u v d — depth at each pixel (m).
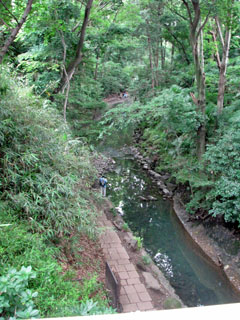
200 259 7.08
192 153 9.41
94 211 5.12
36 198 3.92
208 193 7.37
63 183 4.23
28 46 9.48
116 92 24.84
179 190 10.56
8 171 3.88
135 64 19.88
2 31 5.25
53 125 5.20
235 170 6.35
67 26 7.98
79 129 9.49
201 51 8.41
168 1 12.43
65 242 4.71
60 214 4.04
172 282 6.16
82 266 4.76
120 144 17.59
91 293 4.07
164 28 14.87
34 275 1.96
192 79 13.42
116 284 4.09
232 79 10.12
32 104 5.12
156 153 13.58
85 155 5.40
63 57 8.05
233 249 6.84
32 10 6.33
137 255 6.29
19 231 3.42
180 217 9.04
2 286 1.80
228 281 6.18
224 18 7.48
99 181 9.30
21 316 1.66
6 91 4.51
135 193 11.09
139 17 13.09
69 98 9.62
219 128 8.07
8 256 2.97
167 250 7.45
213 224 7.82
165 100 8.20
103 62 18.53
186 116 8.02
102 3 9.30
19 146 4.09
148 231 8.38
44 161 4.39
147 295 4.86
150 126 15.80
